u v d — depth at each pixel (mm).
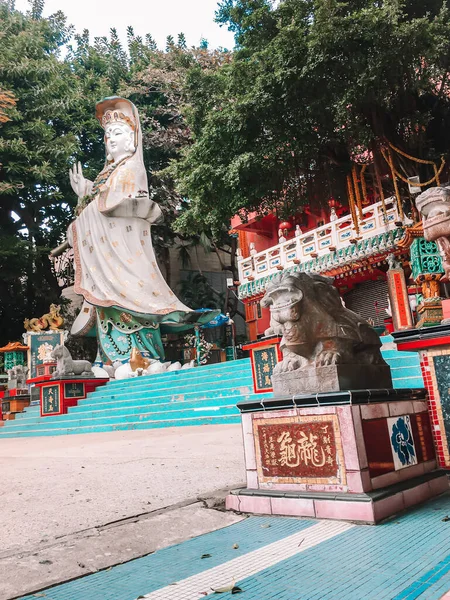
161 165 30422
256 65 13172
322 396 3672
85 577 2947
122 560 3174
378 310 21422
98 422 14758
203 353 23172
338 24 11367
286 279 4121
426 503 3869
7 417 19156
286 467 3869
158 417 13562
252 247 24688
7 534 3846
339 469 3580
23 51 27703
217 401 12922
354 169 15453
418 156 15172
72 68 33781
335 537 3197
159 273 23453
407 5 13195
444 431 4355
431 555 2801
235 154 14078
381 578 2574
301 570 2758
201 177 14148
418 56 12039
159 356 22625
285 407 3891
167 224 30328
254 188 14312
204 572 2857
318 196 16906
